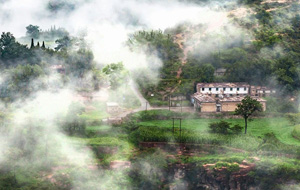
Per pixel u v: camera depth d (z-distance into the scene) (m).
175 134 114.25
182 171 106.50
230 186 101.50
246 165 101.88
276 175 98.00
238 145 107.75
